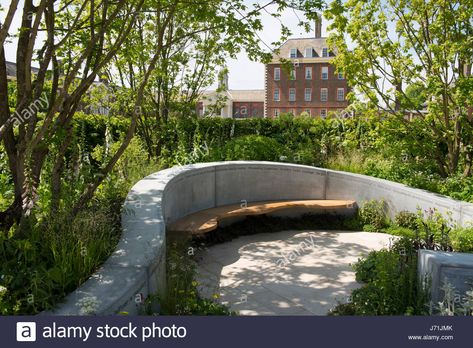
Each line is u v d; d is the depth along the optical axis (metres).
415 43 9.34
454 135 8.99
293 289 4.92
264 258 6.13
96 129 10.88
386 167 9.37
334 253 6.43
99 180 4.51
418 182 8.41
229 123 13.06
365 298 4.12
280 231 7.82
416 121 9.41
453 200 7.14
